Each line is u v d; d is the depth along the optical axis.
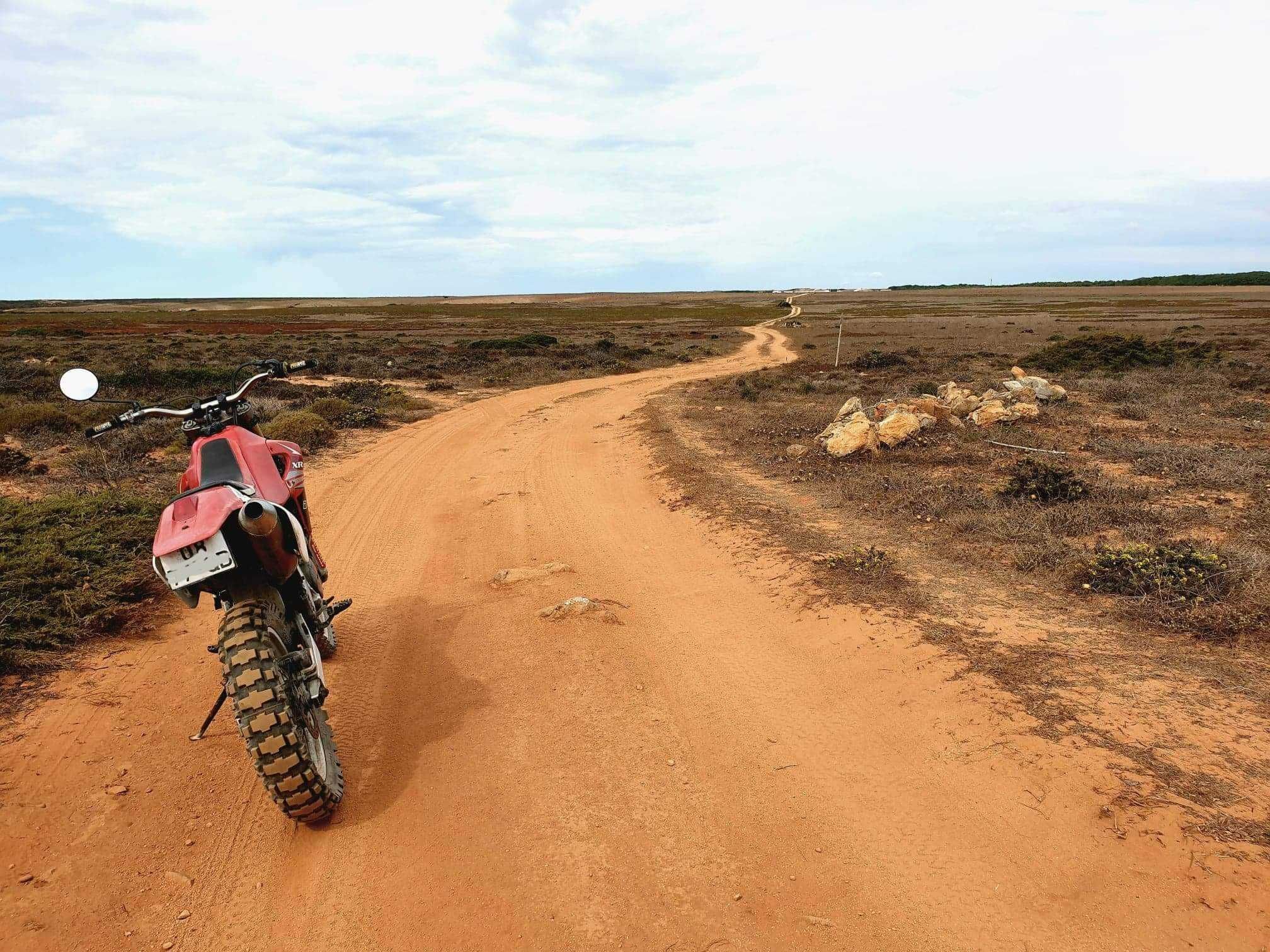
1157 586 5.53
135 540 7.09
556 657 5.20
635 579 6.86
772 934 2.80
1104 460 10.80
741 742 4.12
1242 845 3.01
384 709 4.55
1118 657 4.63
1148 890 2.87
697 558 7.37
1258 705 3.99
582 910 2.93
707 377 30.53
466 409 20.73
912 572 6.39
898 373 26.03
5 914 2.94
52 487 10.46
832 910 2.91
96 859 3.27
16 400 18.12
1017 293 173.88
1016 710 4.11
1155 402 15.88
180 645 5.49
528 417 18.78
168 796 3.72
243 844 3.38
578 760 3.98
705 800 3.62
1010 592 5.85
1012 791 3.52
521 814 3.53
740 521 8.45
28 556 6.11
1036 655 4.71
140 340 50.19
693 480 10.66
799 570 6.62
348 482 11.48
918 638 5.07
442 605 6.33
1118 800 3.33
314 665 3.48
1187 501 8.34
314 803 3.25
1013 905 2.88
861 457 11.52
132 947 2.82
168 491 10.12
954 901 2.93
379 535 8.59
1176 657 4.59
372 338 55.56
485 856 3.25
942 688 4.44
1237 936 2.64
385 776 3.85
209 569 3.23
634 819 3.49
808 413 16.39
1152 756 3.61
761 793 3.67
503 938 2.80
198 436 4.34
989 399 15.07
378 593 6.68
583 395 23.89
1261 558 5.96
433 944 2.78
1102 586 5.75
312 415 15.07
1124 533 7.15
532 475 11.85
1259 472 9.30
